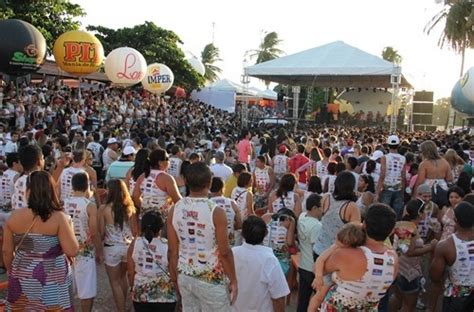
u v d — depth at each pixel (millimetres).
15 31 12266
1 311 4090
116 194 5254
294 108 27969
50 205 3650
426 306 5797
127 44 34250
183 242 3684
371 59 19219
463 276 4273
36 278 3605
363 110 32969
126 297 5516
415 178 8414
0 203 6234
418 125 30359
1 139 11141
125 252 5270
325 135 16281
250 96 40219
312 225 5016
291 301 5938
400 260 5148
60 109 18703
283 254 5438
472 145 14867
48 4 20906
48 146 8383
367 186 7312
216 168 8250
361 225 3311
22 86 20188
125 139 12180
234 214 5570
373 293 3176
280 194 6164
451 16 31188
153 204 5617
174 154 8492
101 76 29766
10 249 3703
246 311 4152
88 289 5117
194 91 38031
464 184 6336
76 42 14281
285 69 20141
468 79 16062
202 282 3619
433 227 6086
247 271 4109
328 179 7441
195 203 3635
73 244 3703
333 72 19234
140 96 28453
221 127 22328
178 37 35938
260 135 15469
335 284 3314
